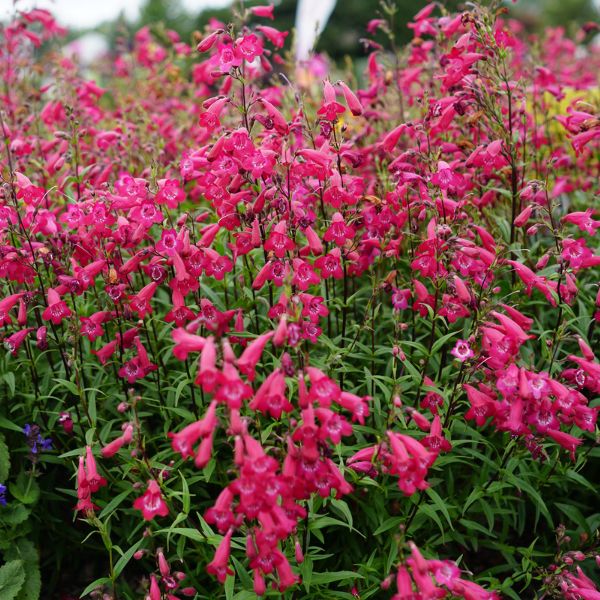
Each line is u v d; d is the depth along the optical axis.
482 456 0.42
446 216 0.47
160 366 0.49
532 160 0.58
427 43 0.65
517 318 0.40
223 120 0.62
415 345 0.43
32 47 0.79
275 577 0.35
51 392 0.45
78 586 0.48
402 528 0.33
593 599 0.36
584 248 0.42
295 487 0.32
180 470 0.44
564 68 0.92
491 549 0.48
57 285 0.47
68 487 0.50
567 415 0.38
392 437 0.33
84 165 0.63
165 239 0.40
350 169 0.56
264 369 0.45
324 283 0.51
